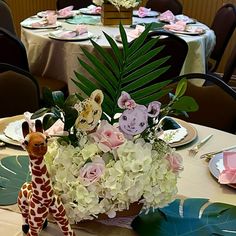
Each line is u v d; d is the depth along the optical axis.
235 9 3.65
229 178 1.11
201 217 0.97
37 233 0.82
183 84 0.89
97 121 0.81
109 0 3.10
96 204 0.81
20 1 4.77
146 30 0.85
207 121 1.75
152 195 0.84
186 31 3.10
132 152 0.81
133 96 0.85
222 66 4.66
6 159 1.19
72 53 2.70
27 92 1.78
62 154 0.81
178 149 1.31
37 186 0.77
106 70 0.84
